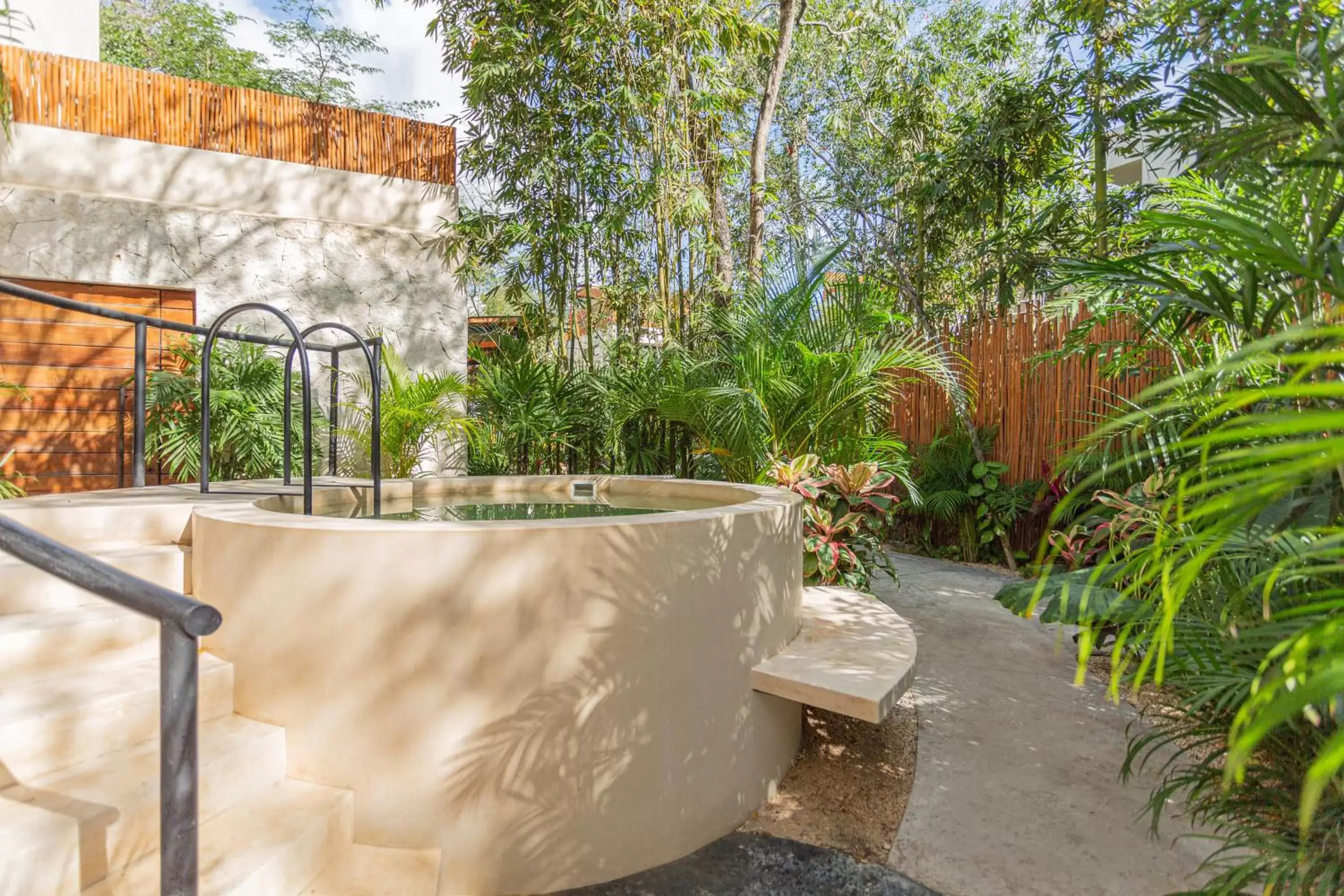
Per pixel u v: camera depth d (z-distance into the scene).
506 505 3.44
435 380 5.14
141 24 13.72
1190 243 1.67
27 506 2.29
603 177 5.82
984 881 1.87
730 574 2.15
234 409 4.43
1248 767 1.48
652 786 1.95
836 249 4.56
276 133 5.25
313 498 2.80
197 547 2.06
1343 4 1.55
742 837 2.11
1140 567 1.02
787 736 2.47
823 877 1.90
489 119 5.81
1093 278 1.91
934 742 2.69
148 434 4.41
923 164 7.07
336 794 1.78
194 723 1.01
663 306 5.98
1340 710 1.22
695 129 6.42
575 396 5.73
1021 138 5.95
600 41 5.60
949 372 4.46
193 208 4.99
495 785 1.80
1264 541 1.31
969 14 8.31
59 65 4.62
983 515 5.74
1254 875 1.35
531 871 1.83
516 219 5.92
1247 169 1.74
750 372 4.34
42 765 1.56
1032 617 4.25
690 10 5.71
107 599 1.00
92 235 4.71
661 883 1.88
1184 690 1.66
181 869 0.99
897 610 4.43
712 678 2.08
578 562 1.85
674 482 3.64
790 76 9.21
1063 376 5.23
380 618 1.78
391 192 5.62
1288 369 1.55
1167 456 1.92
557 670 1.84
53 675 1.81
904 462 4.56
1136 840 2.03
